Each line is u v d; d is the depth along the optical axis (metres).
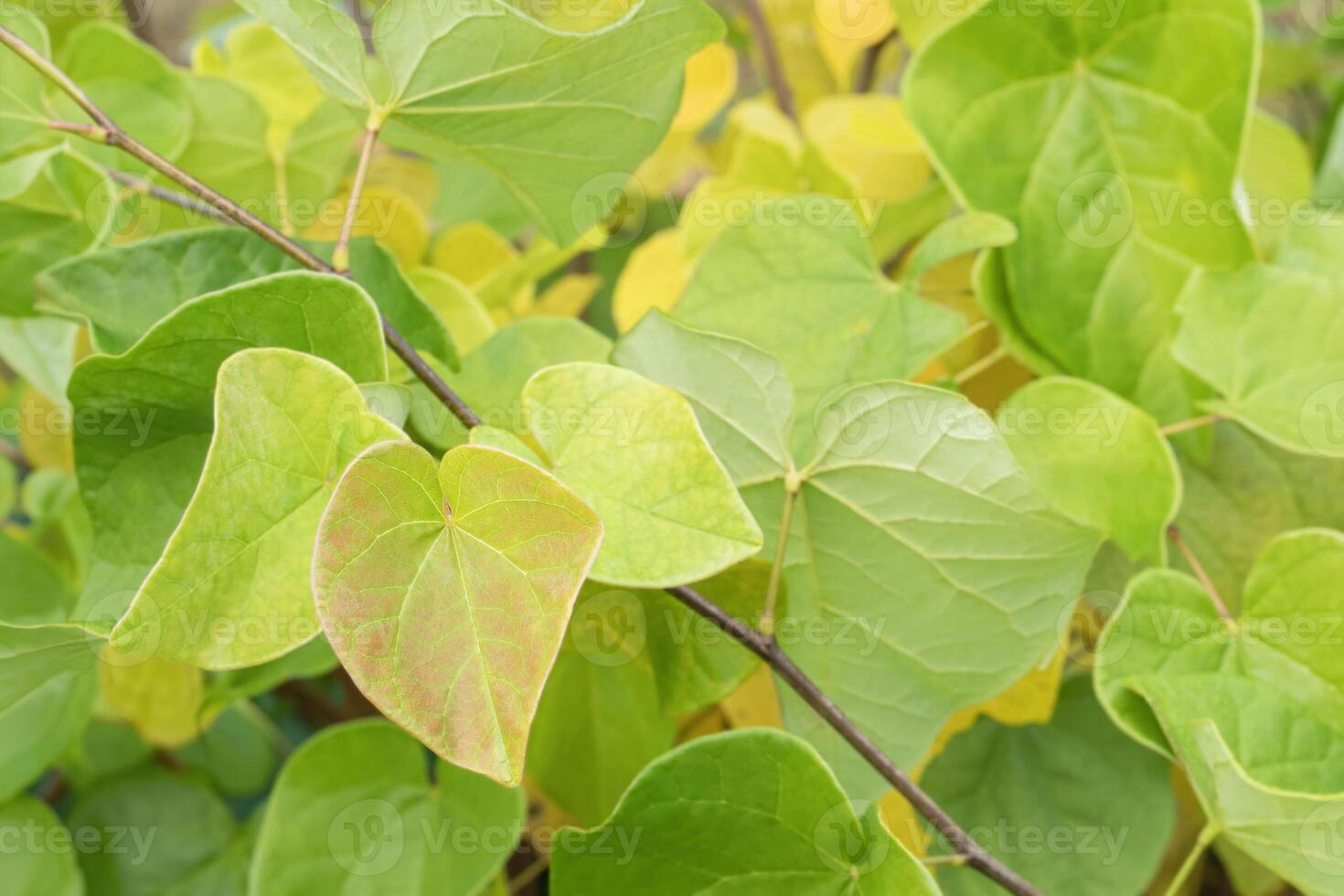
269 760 0.79
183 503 0.57
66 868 0.69
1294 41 0.82
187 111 0.67
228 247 0.59
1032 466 0.61
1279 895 0.68
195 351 0.55
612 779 0.63
